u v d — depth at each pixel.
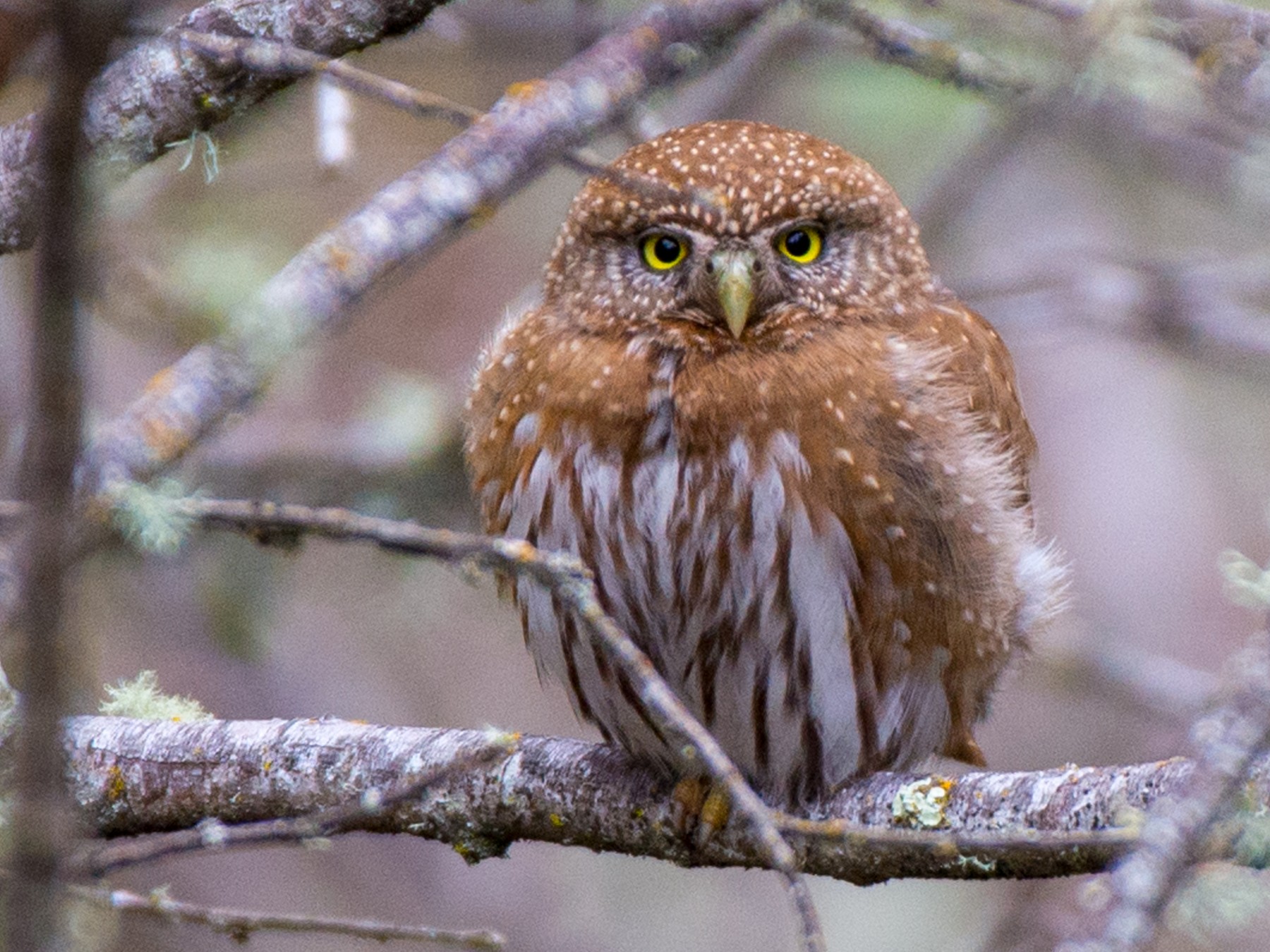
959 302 10.53
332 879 14.77
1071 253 16.19
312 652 15.02
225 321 10.73
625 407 9.27
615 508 9.27
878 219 9.78
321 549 13.96
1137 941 5.80
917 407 9.24
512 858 15.24
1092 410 17.30
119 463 6.03
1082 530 16.77
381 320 17.28
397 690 15.47
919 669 9.39
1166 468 16.97
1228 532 16.81
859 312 9.60
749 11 7.92
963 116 14.98
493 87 15.66
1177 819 6.06
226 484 13.86
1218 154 14.65
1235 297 16.30
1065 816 7.72
